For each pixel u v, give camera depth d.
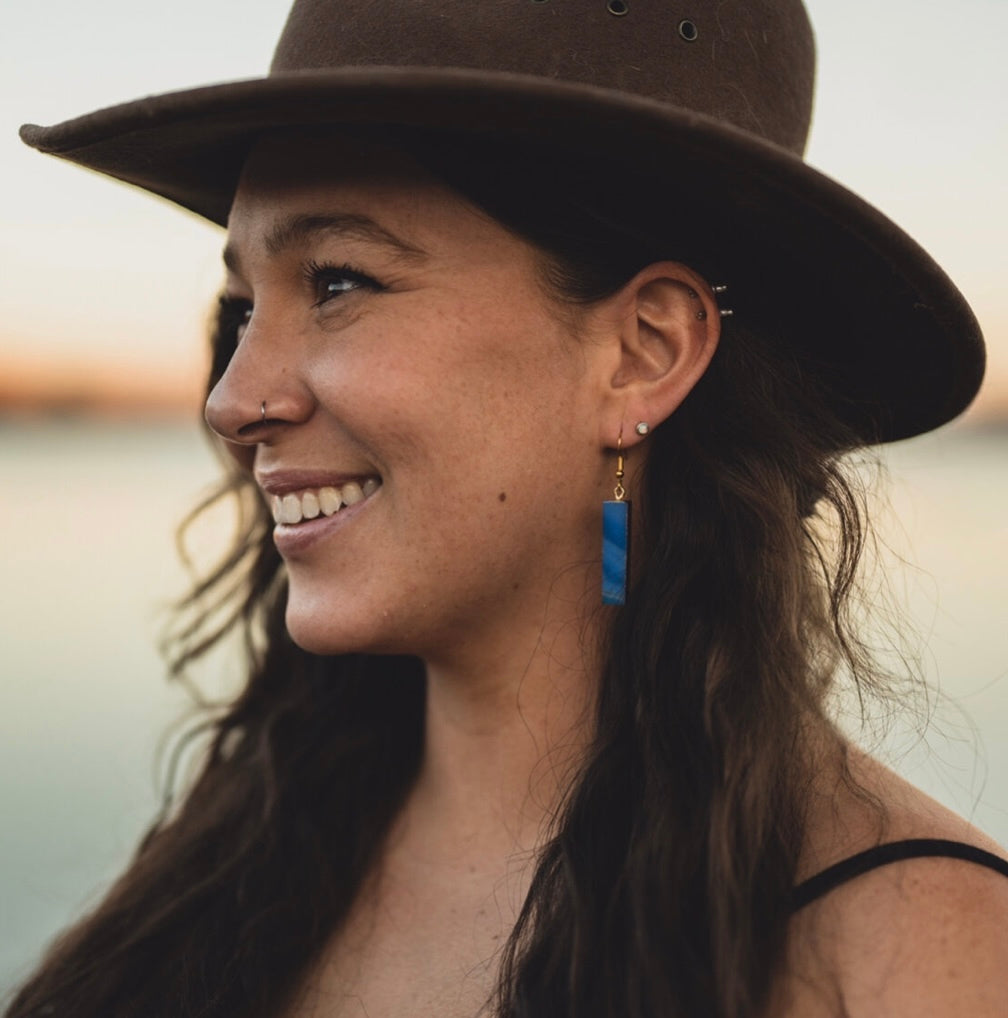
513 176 1.18
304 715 1.67
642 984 1.08
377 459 1.23
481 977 1.25
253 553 1.90
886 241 1.15
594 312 1.24
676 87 1.18
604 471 1.29
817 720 1.26
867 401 1.43
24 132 1.36
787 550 1.26
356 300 1.22
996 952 1.02
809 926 1.08
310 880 1.46
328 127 1.20
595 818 1.21
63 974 1.55
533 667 1.32
